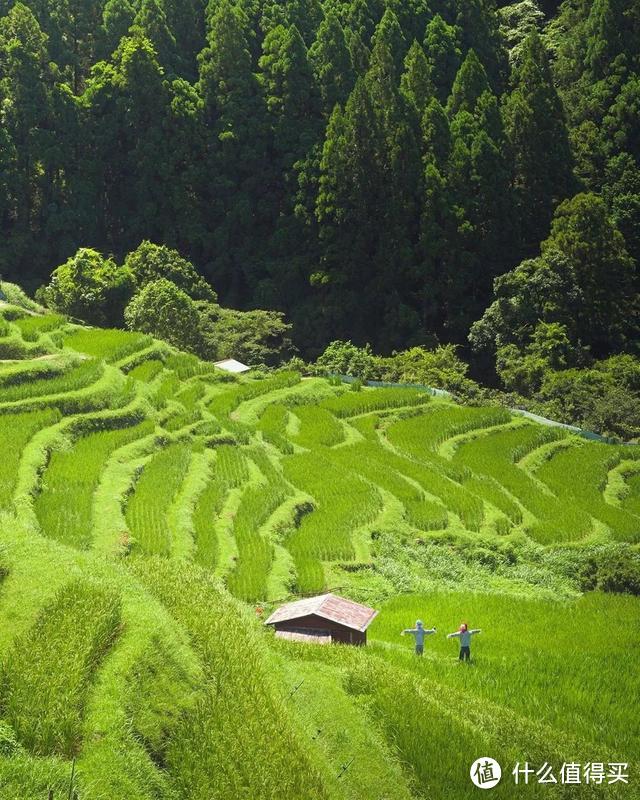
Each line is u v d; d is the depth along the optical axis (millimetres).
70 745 16875
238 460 45969
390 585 36844
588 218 75938
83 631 19531
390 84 82000
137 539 34062
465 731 22109
